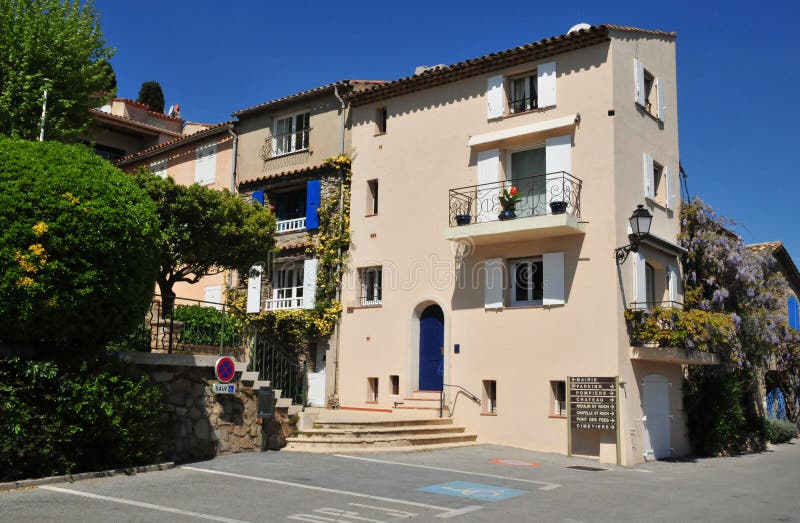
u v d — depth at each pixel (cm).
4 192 948
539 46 1758
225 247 1642
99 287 998
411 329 1919
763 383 2438
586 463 1493
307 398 2098
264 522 817
